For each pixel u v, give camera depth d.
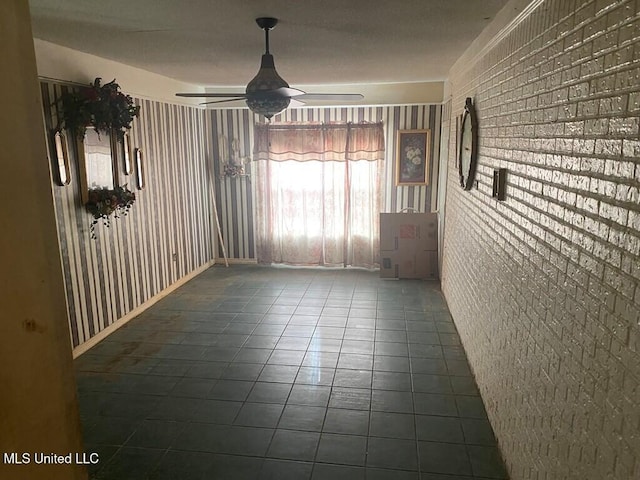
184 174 5.54
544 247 1.84
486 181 2.93
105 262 4.04
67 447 0.69
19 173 0.58
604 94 1.35
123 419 2.84
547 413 1.77
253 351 3.75
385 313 4.56
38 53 3.21
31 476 0.62
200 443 2.62
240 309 4.70
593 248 1.40
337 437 2.66
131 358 3.64
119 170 4.16
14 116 0.57
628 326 1.19
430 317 4.45
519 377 2.16
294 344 3.87
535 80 2.00
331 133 5.82
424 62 4.20
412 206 5.91
